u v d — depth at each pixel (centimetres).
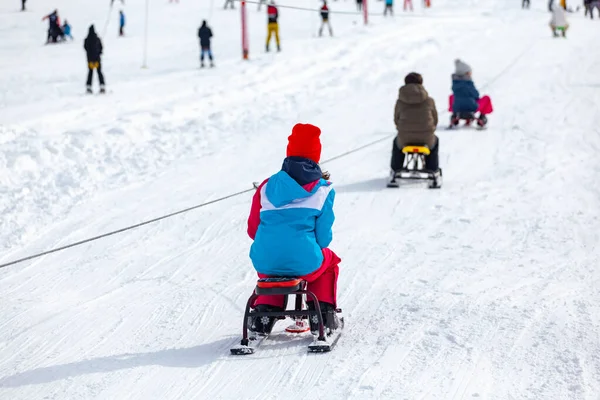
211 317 1070
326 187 920
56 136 2298
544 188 1794
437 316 1014
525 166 2033
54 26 6056
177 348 950
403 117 1839
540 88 3388
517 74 3828
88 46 3338
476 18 6825
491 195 1755
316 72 3938
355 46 4734
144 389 819
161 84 3603
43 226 1598
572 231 1445
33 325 1059
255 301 969
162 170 2109
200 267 1324
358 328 991
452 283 1163
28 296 1195
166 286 1224
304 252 899
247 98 3241
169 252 1421
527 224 1506
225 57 4791
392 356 881
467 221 1550
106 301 1158
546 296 1073
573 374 803
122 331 1023
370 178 2002
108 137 2373
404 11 8012
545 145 2291
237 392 802
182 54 5038
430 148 1847
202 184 1952
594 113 2777
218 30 6431
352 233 1501
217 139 2516
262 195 926
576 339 902
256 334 956
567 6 8306
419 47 4675
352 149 2380
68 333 1022
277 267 903
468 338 925
